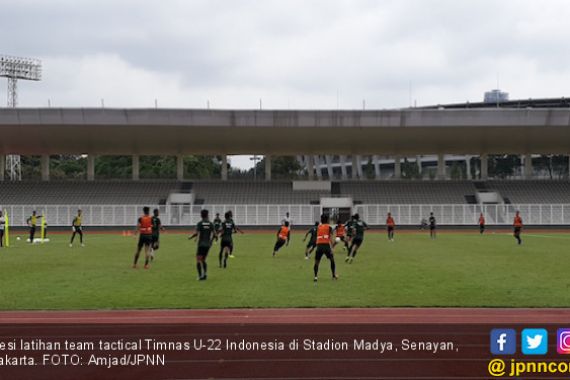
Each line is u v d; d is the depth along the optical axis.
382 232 50.34
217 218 25.14
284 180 64.19
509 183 63.53
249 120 53.16
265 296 15.00
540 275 19.38
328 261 24.16
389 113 53.19
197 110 52.78
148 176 70.25
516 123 52.88
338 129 54.72
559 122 52.75
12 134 55.94
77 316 12.62
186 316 12.62
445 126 53.41
